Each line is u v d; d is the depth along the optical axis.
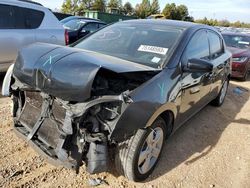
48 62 2.72
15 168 3.12
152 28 3.94
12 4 6.09
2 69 6.00
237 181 3.46
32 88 2.91
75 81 2.50
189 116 4.17
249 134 4.87
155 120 3.02
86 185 2.98
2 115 4.35
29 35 6.30
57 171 3.16
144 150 3.00
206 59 4.46
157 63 3.31
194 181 3.33
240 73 9.22
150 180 3.21
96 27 11.48
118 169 2.99
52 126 2.71
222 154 4.05
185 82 3.51
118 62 2.81
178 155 3.82
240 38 10.46
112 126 2.56
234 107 6.30
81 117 2.50
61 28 7.00
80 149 2.56
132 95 2.68
